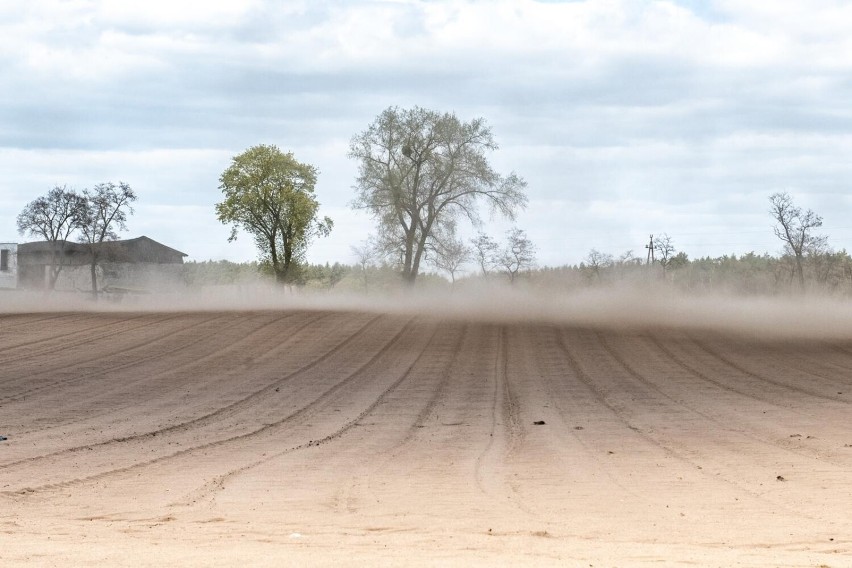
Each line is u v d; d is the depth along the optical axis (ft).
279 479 136.15
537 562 75.56
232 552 80.23
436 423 205.26
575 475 137.80
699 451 160.86
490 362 339.36
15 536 91.35
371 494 122.62
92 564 73.61
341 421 208.95
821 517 104.53
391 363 334.85
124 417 213.87
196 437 184.96
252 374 302.04
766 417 206.69
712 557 79.41
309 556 78.02
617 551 83.10
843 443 167.63
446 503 115.14
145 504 116.47
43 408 227.81
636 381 286.66
